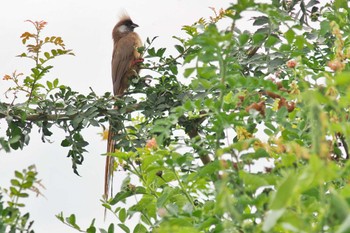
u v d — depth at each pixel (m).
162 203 7.57
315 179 4.38
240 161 6.36
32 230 6.33
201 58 6.26
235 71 6.90
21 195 6.20
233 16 6.34
